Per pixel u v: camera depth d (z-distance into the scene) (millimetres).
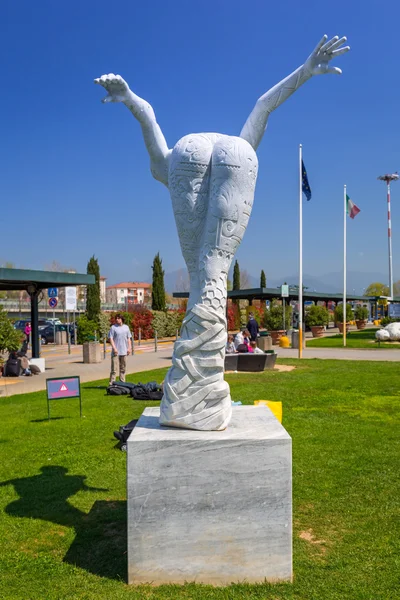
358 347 23500
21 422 8383
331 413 8898
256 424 3959
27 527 4504
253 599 3271
